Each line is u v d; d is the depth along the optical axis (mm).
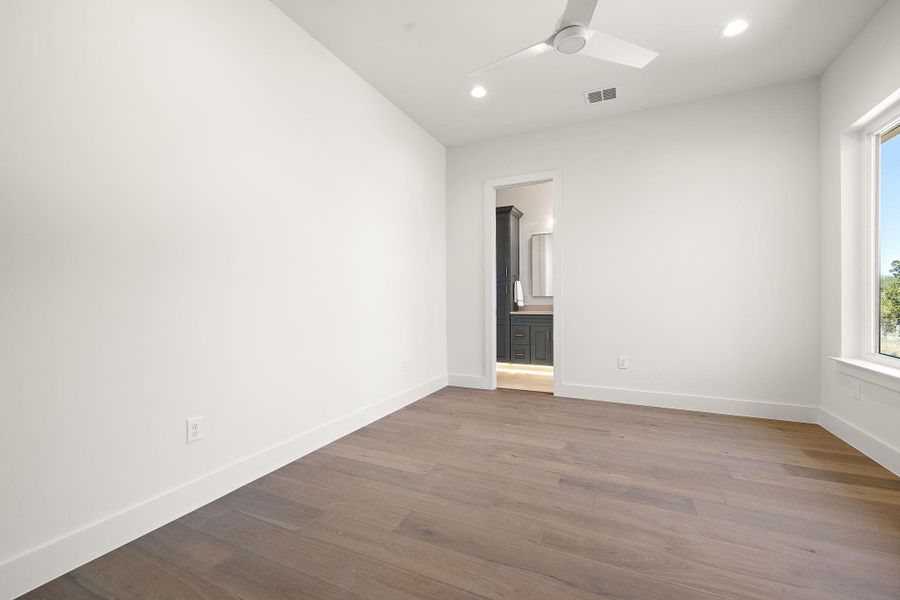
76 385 1405
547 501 1829
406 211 3510
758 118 3080
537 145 3842
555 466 2213
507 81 2973
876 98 2227
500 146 4000
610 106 3357
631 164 3484
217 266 1895
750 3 2158
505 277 5375
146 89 1608
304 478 2082
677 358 3346
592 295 3627
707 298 3246
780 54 2625
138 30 1582
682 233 3318
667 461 2268
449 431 2805
